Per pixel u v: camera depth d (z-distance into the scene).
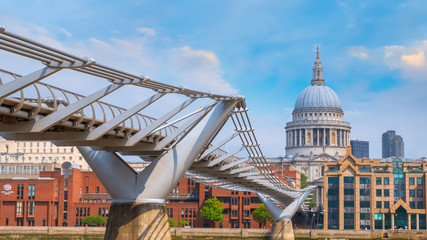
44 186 180.25
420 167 177.62
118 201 53.31
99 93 36.44
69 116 37.06
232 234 153.38
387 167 179.00
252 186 100.19
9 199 179.88
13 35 24.33
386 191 176.00
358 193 177.00
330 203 179.75
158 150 53.38
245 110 56.56
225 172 79.50
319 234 157.12
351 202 177.62
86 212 185.75
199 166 71.69
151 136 50.97
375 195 176.12
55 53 28.38
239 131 64.88
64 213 185.50
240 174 84.31
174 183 53.88
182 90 42.75
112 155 53.41
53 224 181.75
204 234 155.00
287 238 130.00
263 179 94.19
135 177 53.22
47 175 189.62
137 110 42.06
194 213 188.75
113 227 52.91
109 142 48.22
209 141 59.31
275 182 90.50
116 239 52.56
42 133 43.12
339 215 177.25
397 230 155.88
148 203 52.94
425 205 172.50
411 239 154.50
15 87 29.95
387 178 176.25
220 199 186.25
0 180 181.00
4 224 179.62
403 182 175.50
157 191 53.22
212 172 79.31
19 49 26.66
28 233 160.62
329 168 182.62
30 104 34.78
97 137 42.38
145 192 53.03
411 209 172.75
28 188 180.38
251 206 184.50
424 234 154.00
